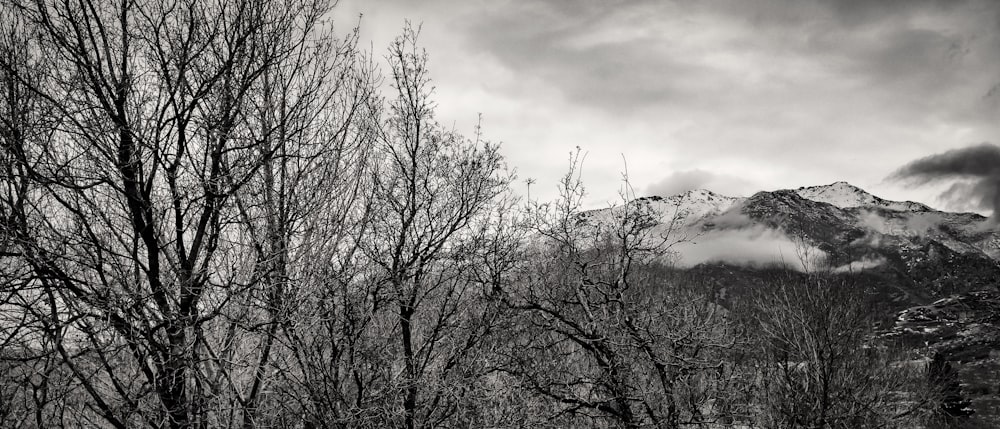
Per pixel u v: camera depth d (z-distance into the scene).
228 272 9.26
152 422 7.89
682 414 11.49
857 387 18.52
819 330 17.75
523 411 10.70
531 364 10.91
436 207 10.73
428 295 10.63
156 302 8.14
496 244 10.59
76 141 8.29
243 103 9.45
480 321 10.53
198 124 8.83
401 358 9.91
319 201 9.78
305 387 8.65
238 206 9.27
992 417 44.53
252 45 9.20
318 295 9.09
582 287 11.73
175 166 8.50
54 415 7.95
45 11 8.14
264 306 8.84
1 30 8.29
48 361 7.61
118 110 8.31
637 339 11.27
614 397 11.24
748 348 13.52
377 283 9.66
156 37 8.53
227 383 8.58
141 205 8.28
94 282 8.13
